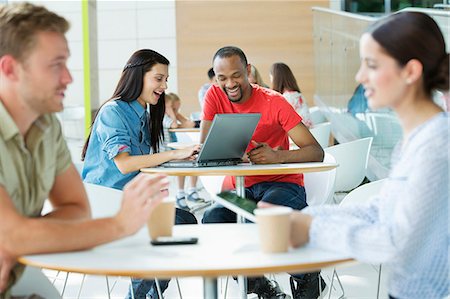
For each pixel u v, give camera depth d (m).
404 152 2.08
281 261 1.85
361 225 1.97
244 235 2.25
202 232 2.32
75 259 1.94
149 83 4.56
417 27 2.06
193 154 4.32
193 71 14.40
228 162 4.36
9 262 2.09
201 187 11.12
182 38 14.38
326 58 11.76
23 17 2.15
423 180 1.94
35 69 2.16
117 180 4.45
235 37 14.30
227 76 4.65
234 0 14.27
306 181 4.87
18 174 2.25
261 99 4.75
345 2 13.88
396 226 1.92
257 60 14.29
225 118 4.12
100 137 4.48
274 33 14.23
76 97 13.48
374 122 8.00
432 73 2.08
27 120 2.26
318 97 13.08
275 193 4.48
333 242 1.96
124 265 1.84
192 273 1.76
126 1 14.38
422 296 2.03
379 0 13.67
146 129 4.65
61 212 2.43
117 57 14.47
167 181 2.19
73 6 12.90
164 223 2.20
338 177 5.93
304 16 14.18
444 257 1.99
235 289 5.23
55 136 2.41
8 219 2.03
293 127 4.66
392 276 2.07
